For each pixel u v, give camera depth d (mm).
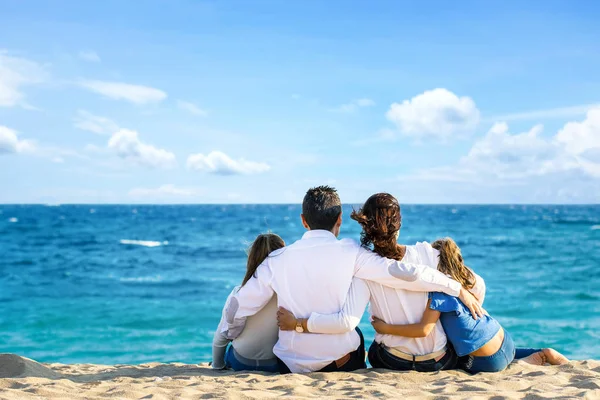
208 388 3736
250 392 3531
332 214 4188
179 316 13055
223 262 28000
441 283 4113
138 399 3402
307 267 4098
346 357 4234
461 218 82188
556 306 13570
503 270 21359
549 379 3934
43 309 14047
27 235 48219
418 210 142000
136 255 31609
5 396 3270
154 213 122312
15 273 22719
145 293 17094
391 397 3404
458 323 4184
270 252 4418
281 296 4156
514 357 4836
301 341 4133
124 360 9156
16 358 4324
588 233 44625
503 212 119750
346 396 3475
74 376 4398
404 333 4117
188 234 51125
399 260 4230
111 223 72125
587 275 19703
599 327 11031
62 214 110688
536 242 35719
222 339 4629
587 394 3439
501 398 3334
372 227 4148
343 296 4082
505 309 13203
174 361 9094
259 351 4555
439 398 3340
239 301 4273
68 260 28562
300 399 3346
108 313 13445
